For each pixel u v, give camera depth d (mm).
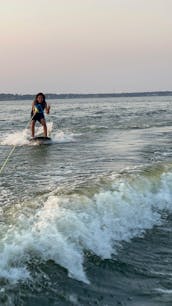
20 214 6109
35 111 17234
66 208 6316
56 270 4973
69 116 32812
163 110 43250
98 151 13906
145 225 6914
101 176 8953
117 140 16984
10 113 41250
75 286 4805
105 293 4777
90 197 6863
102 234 6055
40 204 6586
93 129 21594
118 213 6789
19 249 5016
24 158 12695
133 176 8297
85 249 5562
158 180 8445
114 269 5348
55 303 4441
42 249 5164
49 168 10844
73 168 10734
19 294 4445
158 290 4934
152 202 7715
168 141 16375
